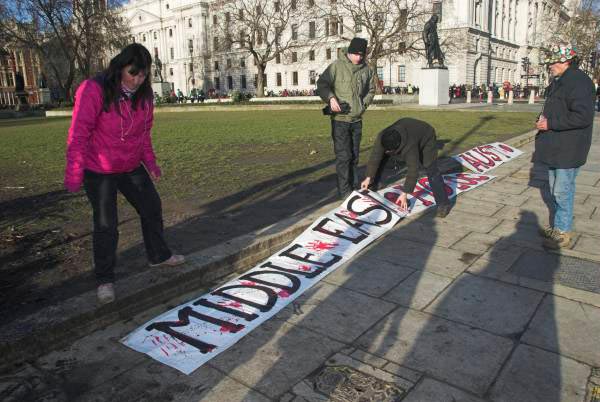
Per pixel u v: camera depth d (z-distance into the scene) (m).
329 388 2.41
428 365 2.58
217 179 7.38
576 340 2.81
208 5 75.19
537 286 3.51
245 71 73.56
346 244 4.34
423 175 6.91
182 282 3.52
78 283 3.62
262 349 2.78
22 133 18.08
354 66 5.27
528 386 2.40
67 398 2.40
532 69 63.09
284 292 3.47
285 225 4.61
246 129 16.09
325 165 8.34
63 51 47.44
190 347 2.81
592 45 40.38
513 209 5.49
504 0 67.19
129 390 2.46
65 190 7.04
